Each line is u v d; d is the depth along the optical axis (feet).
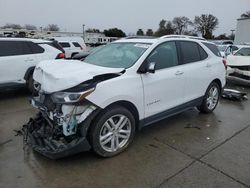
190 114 19.16
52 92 11.37
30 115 18.42
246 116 19.13
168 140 14.53
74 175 11.00
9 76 23.16
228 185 10.53
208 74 17.87
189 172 11.37
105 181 10.66
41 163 11.81
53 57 25.86
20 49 23.93
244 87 31.19
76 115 11.23
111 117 11.97
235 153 13.16
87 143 11.38
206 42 18.71
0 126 16.17
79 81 11.02
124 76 12.48
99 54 15.84
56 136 11.74
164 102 14.62
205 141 14.52
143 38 16.30
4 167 11.43
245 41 103.45
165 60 14.85
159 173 11.27
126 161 12.16
